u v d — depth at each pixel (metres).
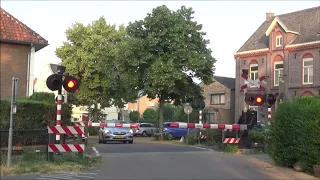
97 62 41.84
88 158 13.33
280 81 37.16
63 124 18.53
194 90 31.97
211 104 48.66
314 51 35.16
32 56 24.89
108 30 42.50
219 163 13.77
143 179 10.41
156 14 30.45
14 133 13.14
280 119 13.27
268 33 39.44
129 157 15.10
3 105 15.23
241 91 41.81
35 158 12.24
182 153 16.97
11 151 12.17
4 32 24.06
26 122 15.95
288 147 12.91
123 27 43.56
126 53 30.33
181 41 29.94
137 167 12.48
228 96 46.69
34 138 13.39
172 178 10.60
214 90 48.44
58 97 12.92
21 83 24.47
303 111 12.05
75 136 17.12
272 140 13.94
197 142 24.52
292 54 36.97
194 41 30.97
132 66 30.97
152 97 32.16
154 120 58.72
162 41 30.17
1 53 24.09
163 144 24.62
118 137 25.38
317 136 11.41
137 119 62.88
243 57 42.09
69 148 12.66
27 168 11.03
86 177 10.63
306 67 35.81
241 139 18.83
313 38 35.69
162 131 32.34
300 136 12.12
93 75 42.25
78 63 42.16
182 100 32.41
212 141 23.41
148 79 30.17
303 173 11.98
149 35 29.95
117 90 41.56
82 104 44.72
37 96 19.14
